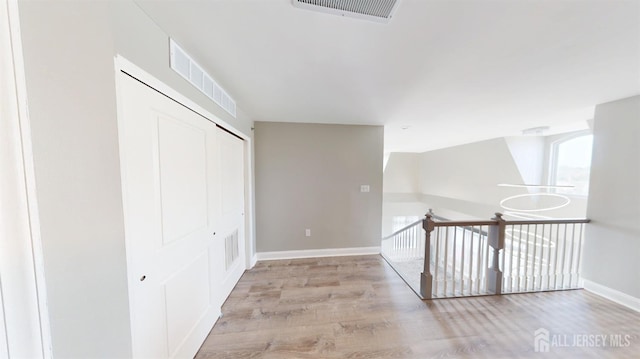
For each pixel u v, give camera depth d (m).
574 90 1.96
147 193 1.11
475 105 2.40
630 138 2.11
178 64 1.32
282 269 3.00
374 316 2.01
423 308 2.13
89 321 0.68
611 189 2.25
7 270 0.43
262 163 3.27
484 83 1.83
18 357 0.45
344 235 3.50
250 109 2.65
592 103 2.30
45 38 0.53
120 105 0.92
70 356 0.61
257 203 3.28
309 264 3.16
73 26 0.61
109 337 0.78
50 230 0.54
